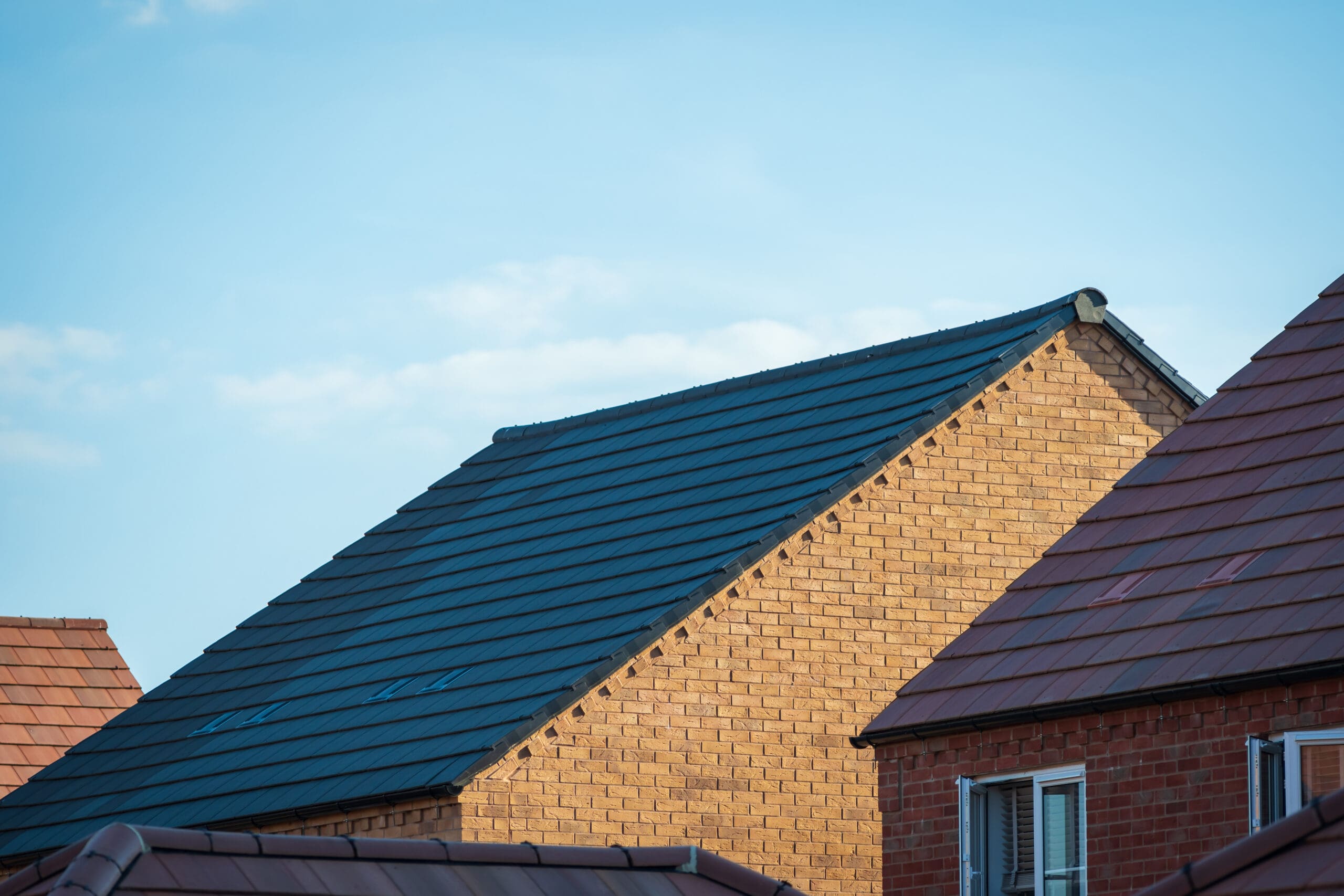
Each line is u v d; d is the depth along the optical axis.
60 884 10.96
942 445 27.61
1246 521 19.55
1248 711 17.41
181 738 31.27
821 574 26.45
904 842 20.39
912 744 20.47
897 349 31.36
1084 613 20.08
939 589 27.12
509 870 12.71
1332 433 19.86
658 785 24.80
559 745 24.36
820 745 25.91
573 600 27.83
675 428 32.88
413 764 24.91
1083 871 18.66
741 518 27.56
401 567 33.22
